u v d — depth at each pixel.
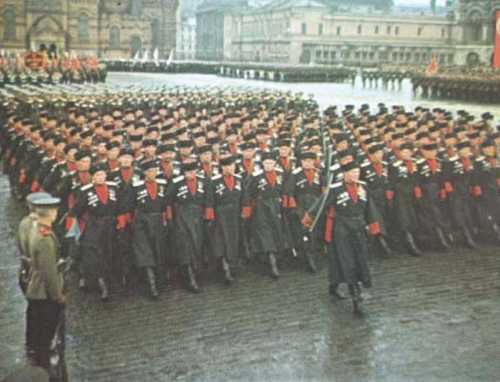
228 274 13.50
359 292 11.93
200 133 17.22
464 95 56.00
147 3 119.44
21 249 9.19
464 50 119.25
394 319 11.64
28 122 20.28
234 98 33.00
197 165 13.70
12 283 13.31
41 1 108.00
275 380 9.39
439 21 143.00
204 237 13.71
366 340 10.78
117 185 12.95
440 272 14.18
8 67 53.41
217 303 12.42
